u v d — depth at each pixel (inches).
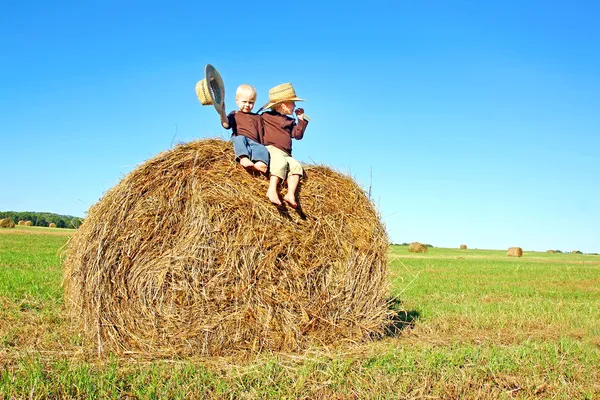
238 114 246.7
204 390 173.9
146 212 223.3
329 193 246.5
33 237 1328.7
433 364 209.0
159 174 225.6
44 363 198.4
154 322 220.5
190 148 231.9
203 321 221.1
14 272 494.9
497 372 203.8
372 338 255.6
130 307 221.9
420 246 1759.4
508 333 290.8
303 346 232.1
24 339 241.3
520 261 1309.1
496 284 598.5
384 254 256.7
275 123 246.4
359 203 252.7
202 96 224.1
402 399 175.0
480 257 1528.1
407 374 195.0
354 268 247.0
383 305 256.7
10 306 311.6
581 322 330.3
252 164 229.9
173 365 203.5
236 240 224.7
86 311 223.8
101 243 221.8
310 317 234.5
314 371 194.1
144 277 222.1
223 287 222.2
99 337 220.4
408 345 246.2
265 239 228.7
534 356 227.5
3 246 940.6
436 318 325.4
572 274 804.0
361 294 248.1
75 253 233.6
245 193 230.1
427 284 568.1
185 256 221.0
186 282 221.0
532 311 371.2
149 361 210.2
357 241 247.9
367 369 198.4
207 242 222.4
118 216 222.4
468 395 180.4
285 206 235.1
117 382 181.3
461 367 211.0
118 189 224.5
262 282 227.0
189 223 223.6
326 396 175.2
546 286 594.2
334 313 240.8
